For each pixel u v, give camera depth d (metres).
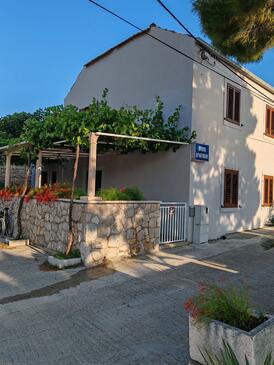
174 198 10.62
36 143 9.58
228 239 11.15
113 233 8.10
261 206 14.05
